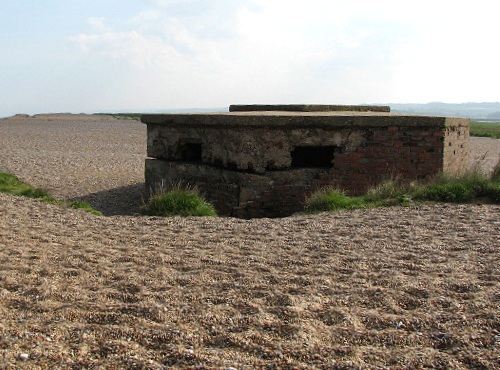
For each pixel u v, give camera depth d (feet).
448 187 25.80
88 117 195.42
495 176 27.35
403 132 28.07
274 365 9.65
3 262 15.35
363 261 15.81
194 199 25.34
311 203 25.50
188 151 31.81
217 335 10.85
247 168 27.55
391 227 20.40
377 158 28.19
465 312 11.82
